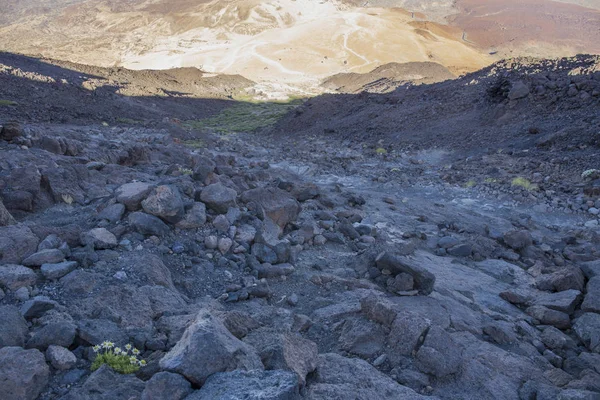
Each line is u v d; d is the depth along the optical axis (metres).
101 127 30.80
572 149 20.84
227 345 4.22
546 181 18.23
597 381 5.52
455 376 5.26
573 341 6.95
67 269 5.93
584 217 14.91
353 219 11.77
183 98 61.06
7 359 3.99
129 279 6.09
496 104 29.66
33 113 31.16
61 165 11.32
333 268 8.27
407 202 15.64
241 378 3.80
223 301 6.50
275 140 38.66
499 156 22.23
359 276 7.94
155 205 7.79
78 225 7.48
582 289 8.40
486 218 14.48
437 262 9.80
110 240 6.98
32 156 11.26
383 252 7.83
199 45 166.25
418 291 7.42
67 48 158.62
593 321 7.11
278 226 9.30
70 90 42.41
